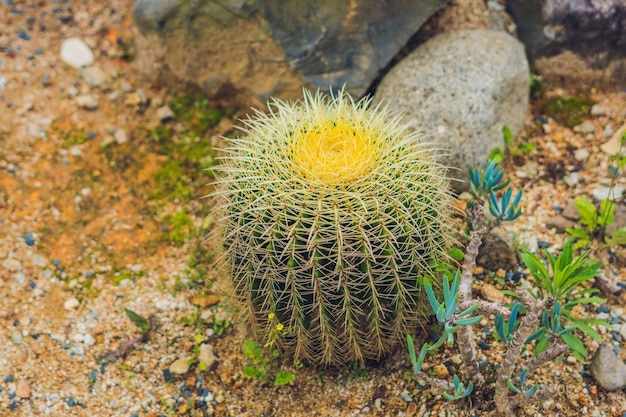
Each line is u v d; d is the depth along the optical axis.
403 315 1.16
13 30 1.77
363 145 1.12
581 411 1.17
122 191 1.55
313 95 1.57
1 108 1.64
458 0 1.66
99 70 1.70
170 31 1.61
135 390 1.28
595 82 1.58
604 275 1.32
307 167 1.09
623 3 1.51
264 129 1.17
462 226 1.35
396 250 1.08
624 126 1.51
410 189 1.08
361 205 1.05
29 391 1.27
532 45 1.60
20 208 1.51
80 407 1.26
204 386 1.28
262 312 1.16
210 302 1.38
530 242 1.38
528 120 1.58
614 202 1.41
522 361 1.22
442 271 1.17
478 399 1.18
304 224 1.06
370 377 1.24
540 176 1.49
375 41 1.55
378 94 1.51
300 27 1.53
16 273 1.42
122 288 1.42
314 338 1.17
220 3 1.54
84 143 1.61
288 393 1.25
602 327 1.27
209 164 1.58
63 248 1.46
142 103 1.66
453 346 1.24
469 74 1.46
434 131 1.41
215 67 1.61
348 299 1.10
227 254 1.16
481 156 1.43
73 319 1.37
